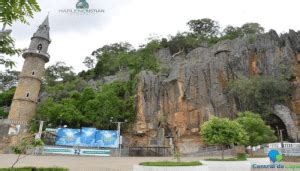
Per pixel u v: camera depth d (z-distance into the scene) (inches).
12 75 3548.2
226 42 2527.1
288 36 2394.2
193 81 2176.4
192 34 3614.7
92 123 2148.1
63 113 2127.2
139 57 2947.8
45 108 2295.8
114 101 2209.6
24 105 2365.9
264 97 2063.2
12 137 2044.8
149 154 1838.1
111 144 1772.9
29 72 2477.9
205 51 2620.6
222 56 2384.4
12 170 458.3
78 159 1277.1
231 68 2298.2
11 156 1284.4
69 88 2847.0
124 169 821.9
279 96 2064.5
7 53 208.4
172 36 3511.3
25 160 1082.7
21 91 2406.5
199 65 2262.6
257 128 1257.4
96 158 1381.6
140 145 2050.9
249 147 1446.9
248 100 2049.7
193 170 600.7
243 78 2196.1
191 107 2079.2
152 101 2208.4
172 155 1822.1
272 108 2052.2
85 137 1782.7
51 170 477.4
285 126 1999.3
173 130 2062.0
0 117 2581.2
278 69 2203.5
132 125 2142.0
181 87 2170.3
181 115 2075.5
